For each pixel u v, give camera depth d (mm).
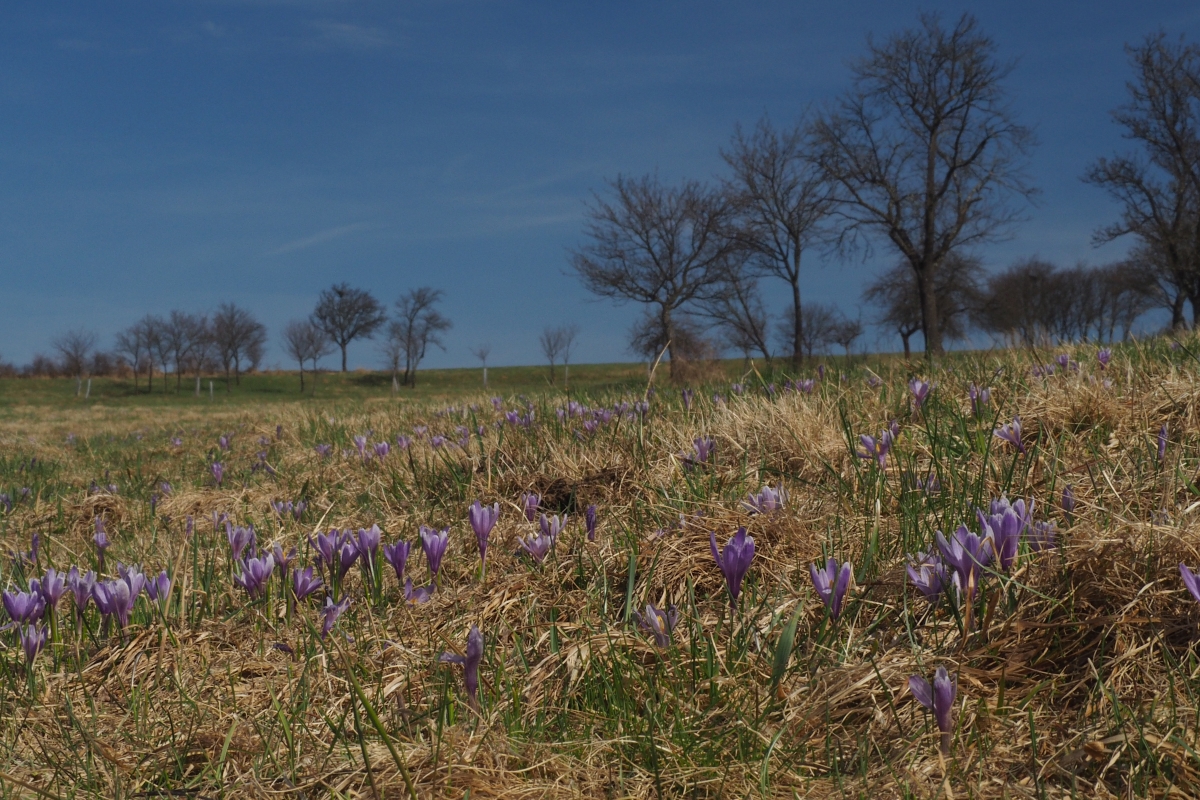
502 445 5227
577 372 80875
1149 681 1878
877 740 1878
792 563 2816
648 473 4113
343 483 5781
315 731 2176
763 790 1695
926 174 34375
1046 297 50281
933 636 2209
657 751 1885
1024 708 1904
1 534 5305
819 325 47312
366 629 2840
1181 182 35281
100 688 2609
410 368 87000
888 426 3844
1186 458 3064
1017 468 3320
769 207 37875
